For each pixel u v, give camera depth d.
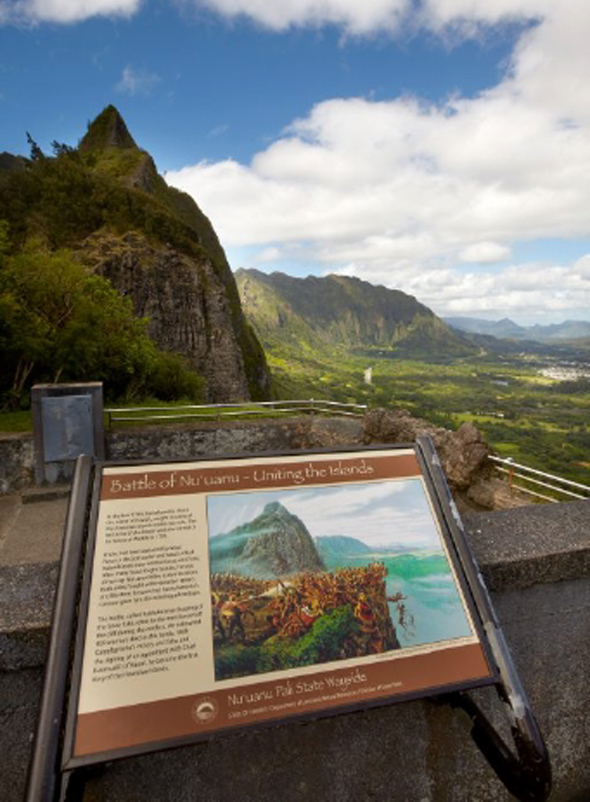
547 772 1.31
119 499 1.47
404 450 1.79
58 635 1.24
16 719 1.42
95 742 1.14
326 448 1.71
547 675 1.91
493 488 5.12
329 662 1.36
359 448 1.74
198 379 18.67
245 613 1.38
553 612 1.89
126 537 1.42
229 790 1.53
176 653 1.28
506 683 1.40
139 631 1.29
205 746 1.50
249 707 1.26
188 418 9.42
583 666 1.96
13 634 1.37
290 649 1.35
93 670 1.22
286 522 1.54
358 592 1.48
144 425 8.08
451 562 1.58
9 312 11.05
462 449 5.42
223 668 1.29
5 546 5.46
